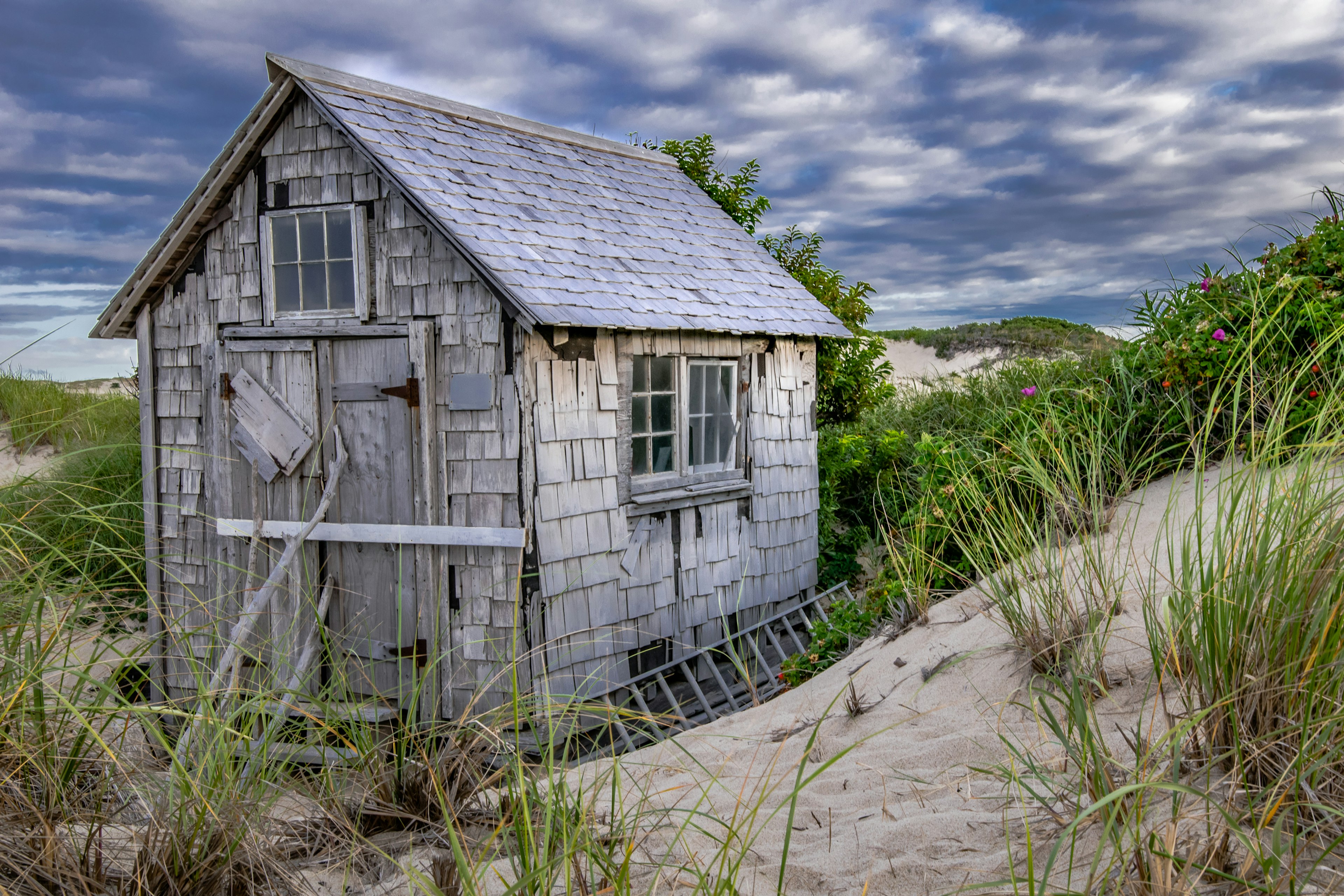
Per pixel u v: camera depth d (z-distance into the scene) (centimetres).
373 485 672
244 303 715
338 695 347
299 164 693
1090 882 186
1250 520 274
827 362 1224
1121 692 319
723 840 296
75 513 299
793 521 918
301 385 693
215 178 701
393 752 328
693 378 802
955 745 335
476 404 636
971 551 521
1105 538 466
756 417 859
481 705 634
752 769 384
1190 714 253
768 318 855
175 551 741
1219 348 534
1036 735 317
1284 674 231
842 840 282
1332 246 584
